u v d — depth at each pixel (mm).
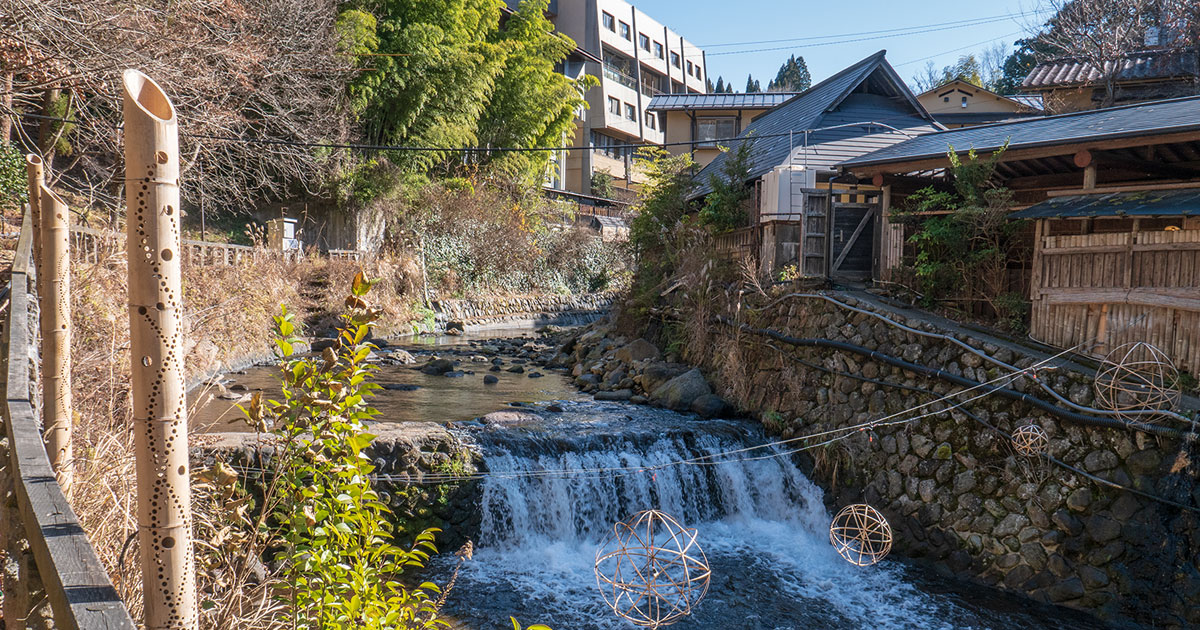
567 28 42406
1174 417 7141
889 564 8695
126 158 1954
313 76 18391
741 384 11828
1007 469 8312
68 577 1711
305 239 23547
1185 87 19859
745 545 9188
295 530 3408
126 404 5328
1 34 9398
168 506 2039
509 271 29047
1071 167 10914
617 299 17594
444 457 8648
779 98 27844
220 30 13070
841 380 10359
